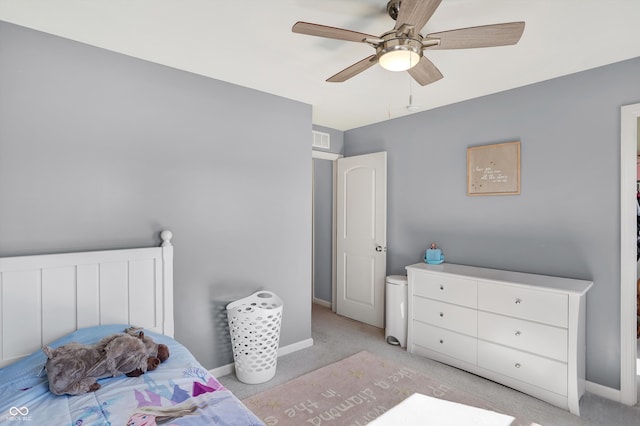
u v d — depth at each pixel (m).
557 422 2.11
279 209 3.04
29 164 1.91
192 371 1.75
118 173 2.20
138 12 1.75
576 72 2.52
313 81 2.69
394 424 2.07
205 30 1.93
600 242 2.43
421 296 3.03
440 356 2.90
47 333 1.91
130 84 2.24
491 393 2.42
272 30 1.93
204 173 2.58
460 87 2.82
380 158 3.82
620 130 2.33
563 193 2.60
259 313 2.52
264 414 2.16
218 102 2.65
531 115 2.75
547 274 2.68
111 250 2.13
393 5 1.64
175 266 2.45
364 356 3.04
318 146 4.08
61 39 2.00
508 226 2.90
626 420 2.12
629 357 2.29
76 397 1.48
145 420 1.31
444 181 3.34
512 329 2.46
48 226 1.96
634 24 1.84
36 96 1.93
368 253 3.96
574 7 1.68
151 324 2.26
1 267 1.78
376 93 2.97
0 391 1.53
